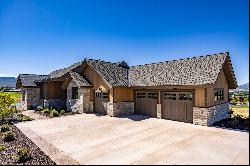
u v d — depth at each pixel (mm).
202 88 14883
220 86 16938
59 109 24203
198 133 12625
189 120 15781
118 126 15000
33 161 9023
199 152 9469
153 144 10789
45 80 26359
